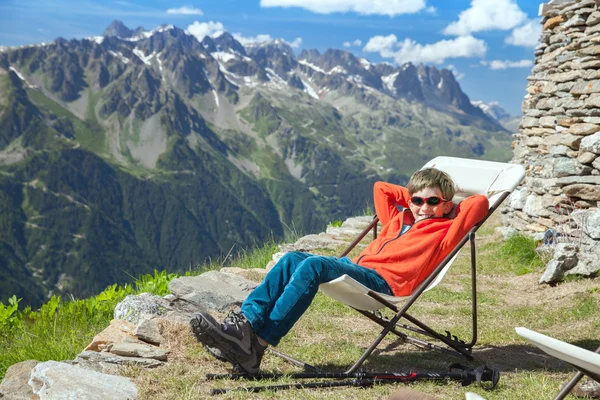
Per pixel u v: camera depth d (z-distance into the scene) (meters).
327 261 3.33
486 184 4.25
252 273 6.25
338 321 4.74
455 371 3.54
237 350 3.17
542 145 8.22
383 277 3.64
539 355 4.17
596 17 7.25
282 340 4.09
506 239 8.55
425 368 3.75
